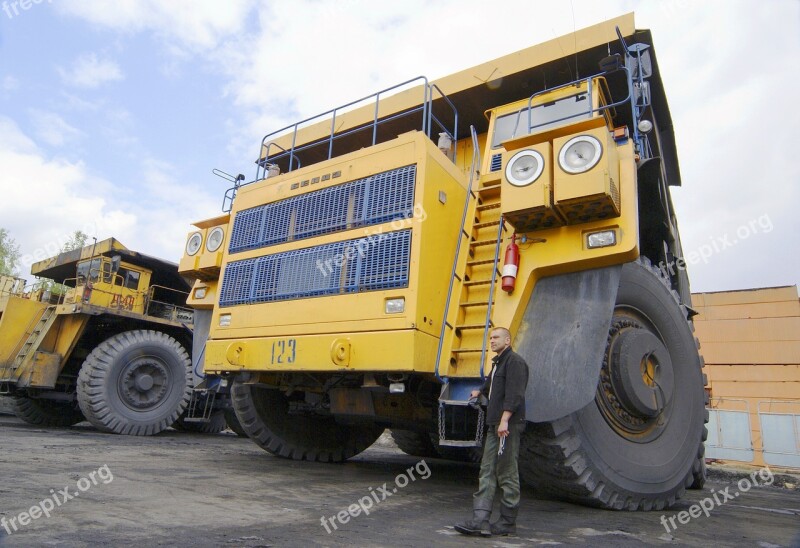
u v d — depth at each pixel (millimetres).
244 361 5355
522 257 4531
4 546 2420
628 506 4500
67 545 2506
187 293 13188
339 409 5676
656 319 5422
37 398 11352
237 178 6598
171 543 2656
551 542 3184
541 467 4305
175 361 10883
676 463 5086
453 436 4363
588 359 4059
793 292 17328
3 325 10562
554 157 4266
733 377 17375
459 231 5062
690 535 3688
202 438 10844
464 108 6918
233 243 6055
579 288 4340
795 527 4332
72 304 10266
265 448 6848
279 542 2826
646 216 5590
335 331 4785
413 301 4414
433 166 4906
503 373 3641
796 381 16531
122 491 3955
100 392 9859
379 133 7477
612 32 5820
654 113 6953
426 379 4844
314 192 5496
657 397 4922
